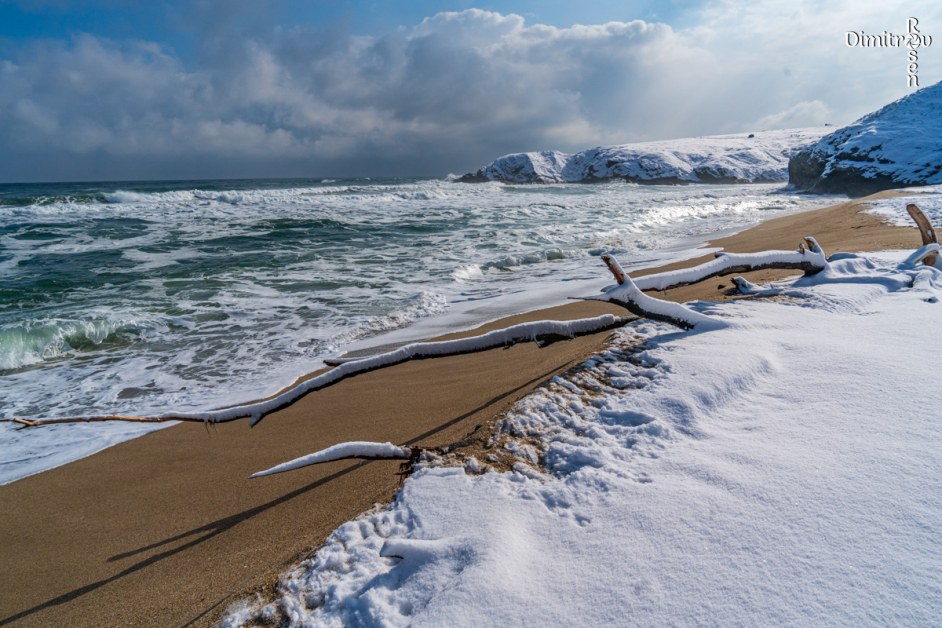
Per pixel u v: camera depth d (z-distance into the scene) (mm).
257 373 5426
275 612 1655
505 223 18469
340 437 3506
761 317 3547
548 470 2148
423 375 4711
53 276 10148
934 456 1792
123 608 2072
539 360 4441
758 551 1488
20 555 2633
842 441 1976
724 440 2131
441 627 1388
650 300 3371
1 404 4828
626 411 2455
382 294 8633
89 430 4320
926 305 3539
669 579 1444
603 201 29109
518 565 1575
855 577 1349
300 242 14398
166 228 16812
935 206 10422
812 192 38750
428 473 2188
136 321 7109
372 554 1804
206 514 2801
